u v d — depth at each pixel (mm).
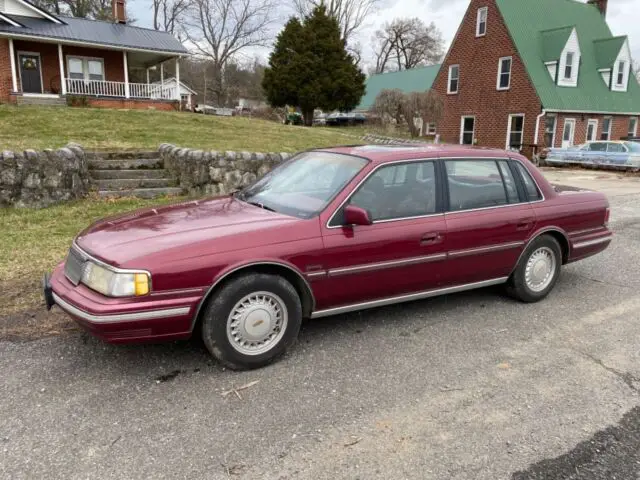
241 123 18156
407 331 4203
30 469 2477
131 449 2646
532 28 26672
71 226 6953
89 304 3074
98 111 16578
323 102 32969
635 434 2877
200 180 9625
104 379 3311
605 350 3928
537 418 3012
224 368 3494
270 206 4059
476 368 3600
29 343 3740
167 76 52344
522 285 4824
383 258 3895
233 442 2725
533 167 4961
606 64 27234
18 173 7750
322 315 3836
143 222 3721
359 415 2996
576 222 5086
